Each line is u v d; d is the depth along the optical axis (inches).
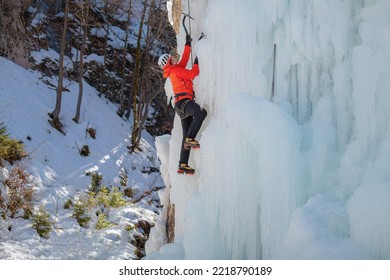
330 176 167.3
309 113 180.1
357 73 165.2
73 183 505.0
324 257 141.7
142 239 450.3
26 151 493.4
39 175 470.0
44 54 762.2
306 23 176.9
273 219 165.9
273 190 166.2
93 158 607.8
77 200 462.9
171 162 221.3
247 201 175.6
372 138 161.6
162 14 869.2
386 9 164.7
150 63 840.9
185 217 189.3
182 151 202.8
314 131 171.6
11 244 346.9
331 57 176.2
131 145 722.8
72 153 579.2
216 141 181.5
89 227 428.5
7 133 493.7
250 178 175.8
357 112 164.6
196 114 197.6
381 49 163.2
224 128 179.3
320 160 167.3
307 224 151.4
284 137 166.2
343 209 155.2
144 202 579.2
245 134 172.2
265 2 180.7
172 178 218.7
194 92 207.5
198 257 181.6
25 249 346.3
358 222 145.0
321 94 178.4
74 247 382.9
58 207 438.0
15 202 390.3
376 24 164.9
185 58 206.8
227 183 175.2
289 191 165.5
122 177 612.7
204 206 184.7
